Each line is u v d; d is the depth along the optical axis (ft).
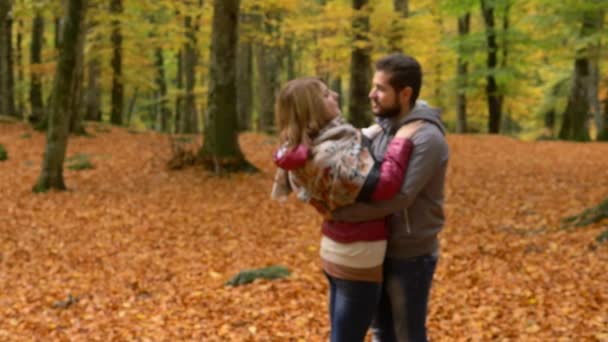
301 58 103.96
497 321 15.12
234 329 15.62
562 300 16.10
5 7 73.20
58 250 25.22
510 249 22.07
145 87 88.58
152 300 18.74
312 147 6.99
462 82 77.20
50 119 36.81
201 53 89.45
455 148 56.08
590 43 61.05
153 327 16.15
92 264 23.32
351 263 7.30
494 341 13.87
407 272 7.54
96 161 47.83
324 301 17.51
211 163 41.78
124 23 64.90
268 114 77.51
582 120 68.74
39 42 73.97
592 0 56.44
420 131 7.13
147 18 76.48
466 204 31.50
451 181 38.14
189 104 77.00
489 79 76.28
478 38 73.72
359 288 7.37
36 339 15.72
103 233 27.84
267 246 25.26
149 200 34.40
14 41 106.73
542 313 15.33
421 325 7.76
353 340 7.55
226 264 22.81
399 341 7.86
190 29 67.05
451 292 17.78
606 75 89.20
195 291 19.33
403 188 6.93
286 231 27.71
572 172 39.29
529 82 84.74
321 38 64.54
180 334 15.52
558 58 69.67
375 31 55.52
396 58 7.41
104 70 77.30
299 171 7.11
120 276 21.66
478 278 18.93
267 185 37.96
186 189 37.11
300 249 24.49
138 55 79.56
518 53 74.43
